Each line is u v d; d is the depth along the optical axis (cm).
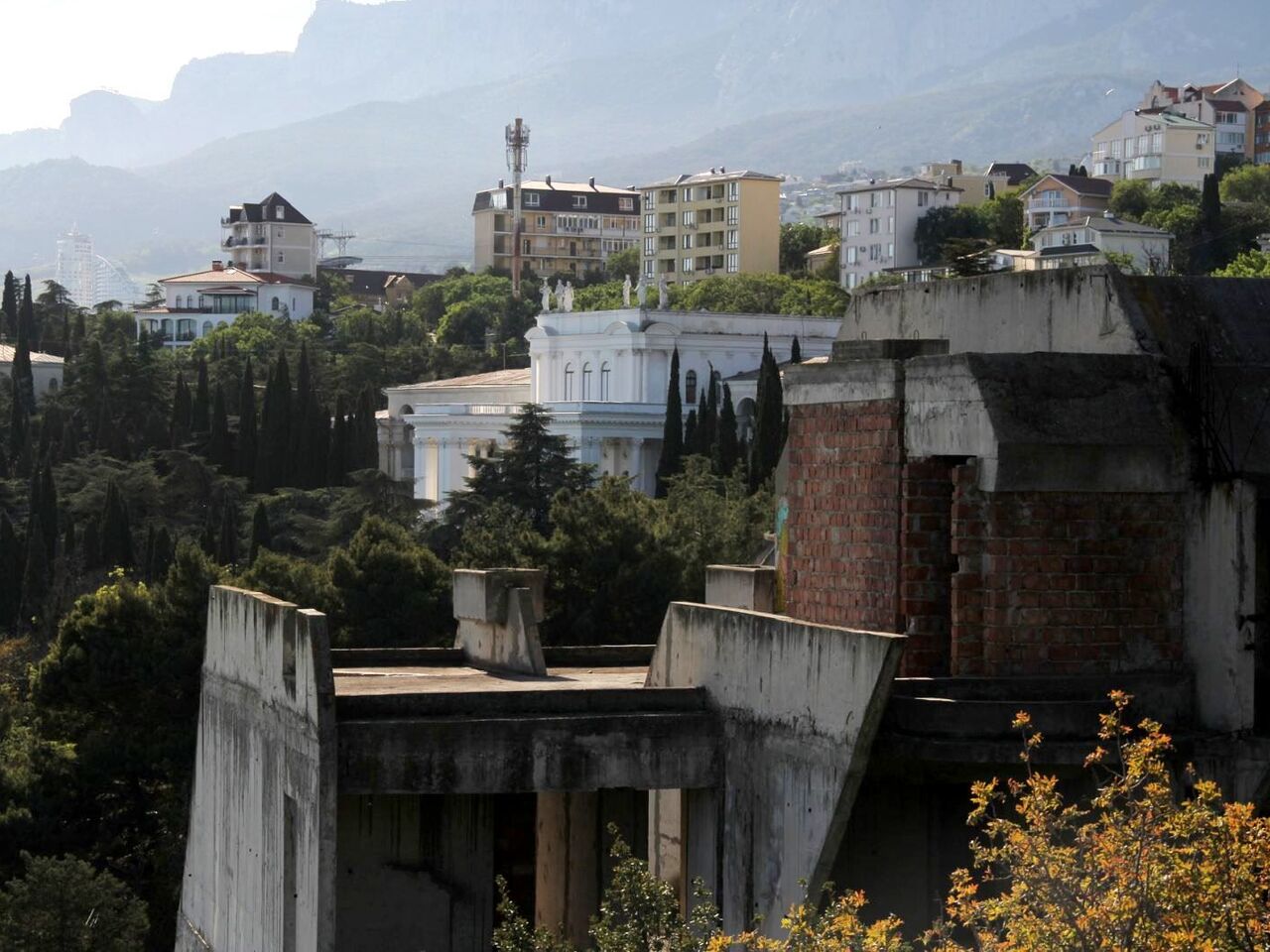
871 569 2905
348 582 7725
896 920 2247
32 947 5372
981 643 2698
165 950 6234
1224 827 2088
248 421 18175
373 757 2933
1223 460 2700
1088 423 2680
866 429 2925
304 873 2986
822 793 2652
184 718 6781
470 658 3906
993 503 2680
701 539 8994
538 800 3500
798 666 2748
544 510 13375
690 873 3077
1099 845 2130
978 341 3153
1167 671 2705
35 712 7550
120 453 18450
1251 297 2905
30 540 13062
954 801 2736
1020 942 2072
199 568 7250
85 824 6594
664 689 3050
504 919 3123
